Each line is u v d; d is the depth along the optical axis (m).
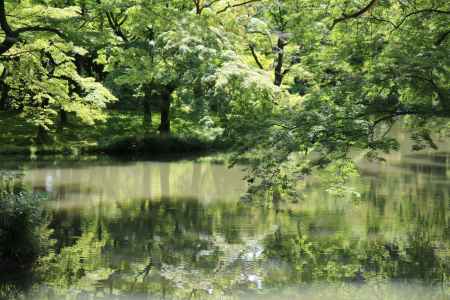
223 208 18.47
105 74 41.22
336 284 11.42
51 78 23.17
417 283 11.44
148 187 22.11
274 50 26.12
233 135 12.41
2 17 15.05
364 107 10.78
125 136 32.16
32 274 11.81
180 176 24.75
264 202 12.41
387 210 17.77
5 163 26.88
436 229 15.48
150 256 13.27
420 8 13.88
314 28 17.89
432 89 9.80
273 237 14.84
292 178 11.81
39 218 13.09
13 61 19.42
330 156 11.29
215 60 21.52
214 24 16.56
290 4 20.31
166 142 32.00
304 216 17.30
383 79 10.13
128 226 15.96
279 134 11.18
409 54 10.49
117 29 33.31
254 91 19.36
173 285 11.39
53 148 31.00
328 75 13.95
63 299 10.51
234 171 26.27
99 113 27.59
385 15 15.26
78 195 20.17
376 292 10.87
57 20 16.23
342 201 19.12
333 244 14.21
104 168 26.41
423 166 26.92
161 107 35.22
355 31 15.04
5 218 12.05
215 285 11.35
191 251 13.67
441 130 11.29
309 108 11.88
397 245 14.05
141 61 23.39
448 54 9.77
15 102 26.94
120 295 10.80
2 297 10.52
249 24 22.42
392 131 42.62
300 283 11.44
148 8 15.99
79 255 13.18
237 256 13.32
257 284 11.46
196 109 30.88
